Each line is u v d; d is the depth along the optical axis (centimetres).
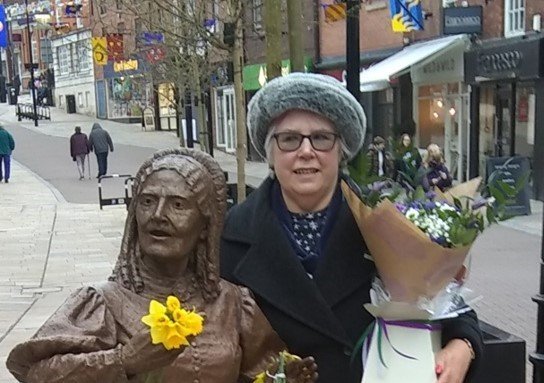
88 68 4759
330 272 247
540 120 1384
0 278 878
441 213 227
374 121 1983
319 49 2119
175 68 1628
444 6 1666
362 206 228
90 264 957
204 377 197
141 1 1594
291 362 206
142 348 175
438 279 227
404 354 228
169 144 3189
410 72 1706
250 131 260
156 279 205
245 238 253
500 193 234
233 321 212
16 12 6494
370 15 1966
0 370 530
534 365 395
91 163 2577
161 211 195
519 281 816
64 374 180
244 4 906
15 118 5009
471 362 241
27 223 1337
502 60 1428
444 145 1738
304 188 245
